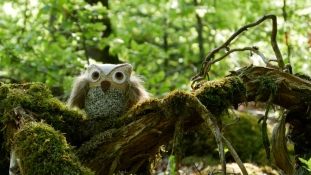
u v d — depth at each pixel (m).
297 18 6.72
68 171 2.44
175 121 2.81
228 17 9.49
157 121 2.80
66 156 2.49
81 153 2.77
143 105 2.83
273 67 3.39
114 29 8.49
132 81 3.18
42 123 2.70
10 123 2.86
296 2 7.07
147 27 8.68
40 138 2.55
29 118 2.81
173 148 2.75
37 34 6.43
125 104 3.12
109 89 3.06
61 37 6.61
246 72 3.02
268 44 7.40
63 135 2.74
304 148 3.29
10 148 2.86
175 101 2.74
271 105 3.07
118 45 6.84
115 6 8.54
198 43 10.41
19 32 6.98
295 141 3.31
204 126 3.11
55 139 2.56
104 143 2.79
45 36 6.71
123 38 7.57
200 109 2.71
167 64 10.62
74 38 6.52
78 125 2.99
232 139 5.52
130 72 3.14
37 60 6.35
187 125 2.89
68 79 6.26
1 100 3.03
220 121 2.94
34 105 2.95
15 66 6.46
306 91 3.04
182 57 11.77
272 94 2.98
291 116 3.21
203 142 5.57
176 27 12.04
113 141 2.79
